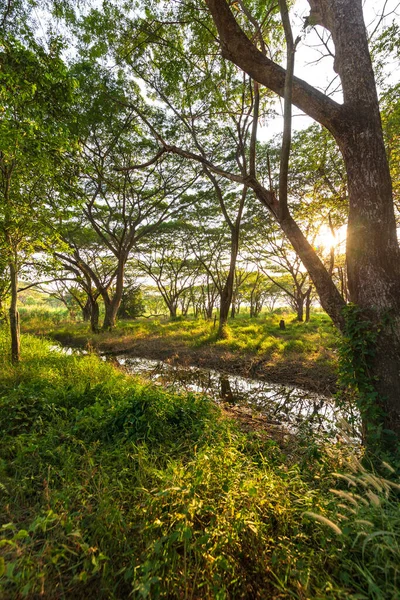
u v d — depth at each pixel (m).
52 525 2.21
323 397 6.23
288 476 2.78
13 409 4.02
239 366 8.73
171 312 31.50
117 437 3.62
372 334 3.17
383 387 3.16
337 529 1.76
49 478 2.70
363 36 3.51
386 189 3.35
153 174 16.44
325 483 2.80
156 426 3.80
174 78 8.15
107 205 17.70
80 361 7.56
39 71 5.39
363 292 3.33
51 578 1.83
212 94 9.13
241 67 4.01
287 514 2.21
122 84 11.94
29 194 7.11
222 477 2.57
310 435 4.05
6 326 14.67
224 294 12.68
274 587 1.83
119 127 13.37
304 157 11.96
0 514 2.39
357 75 3.44
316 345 9.92
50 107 5.87
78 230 19.55
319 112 3.61
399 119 7.54
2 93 5.07
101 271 27.34
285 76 3.77
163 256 26.77
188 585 1.83
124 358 10.93
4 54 5.07
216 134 13.02
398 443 2.93
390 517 1.98
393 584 1.67
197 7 6.45
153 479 2.71
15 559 1.84
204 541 1.89
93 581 1.90
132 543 2.09
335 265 16.55
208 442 3.43
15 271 7.07
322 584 1.72
